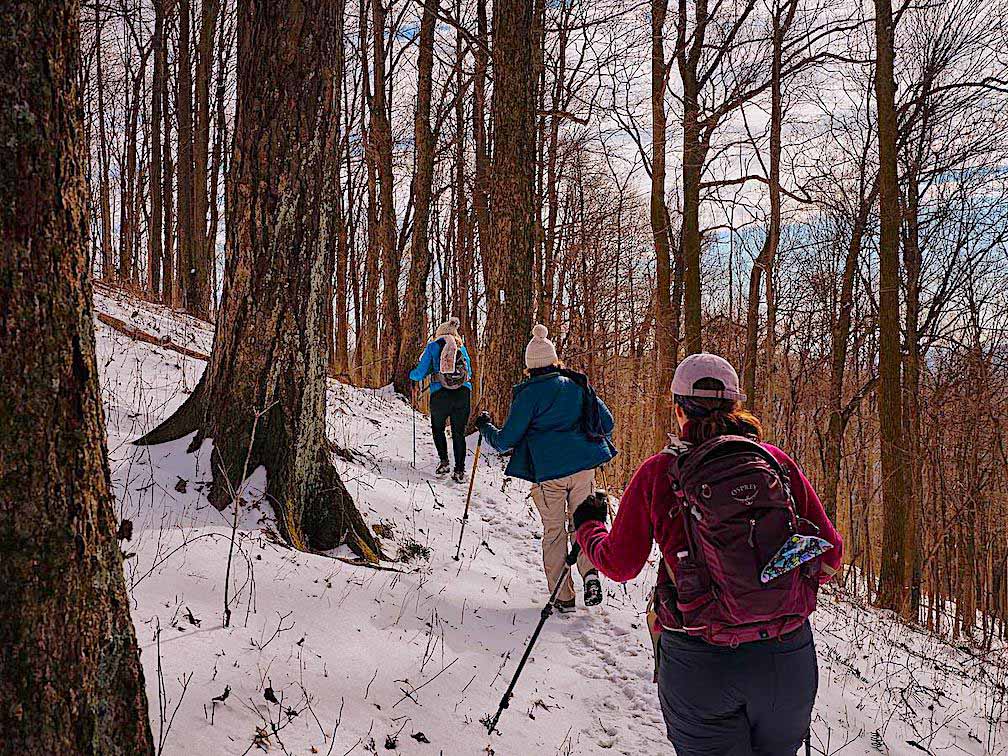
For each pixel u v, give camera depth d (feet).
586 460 18.13
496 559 21.47
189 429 18.15
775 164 54.24
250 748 9.99
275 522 16.71
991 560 64.64
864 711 17.33
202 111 60.44
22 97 6.30
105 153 80.48
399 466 28.19
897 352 47.21
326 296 18.43
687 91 52.95
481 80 60.70
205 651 11.55
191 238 62.39
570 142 75.41
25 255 6.36
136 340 31.35
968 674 26.96
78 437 6.84
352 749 10.78
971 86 58.75
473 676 14.01
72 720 6.72
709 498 8.22
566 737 13.12
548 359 18.70
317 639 13.16
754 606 7.95
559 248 83.61
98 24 58.03
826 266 79.36
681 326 70.54
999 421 63.05
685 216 51.03
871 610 38.09
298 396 17.65
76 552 6.77
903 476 47.06
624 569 9.39
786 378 75.41
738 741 8.52
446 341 28.73
